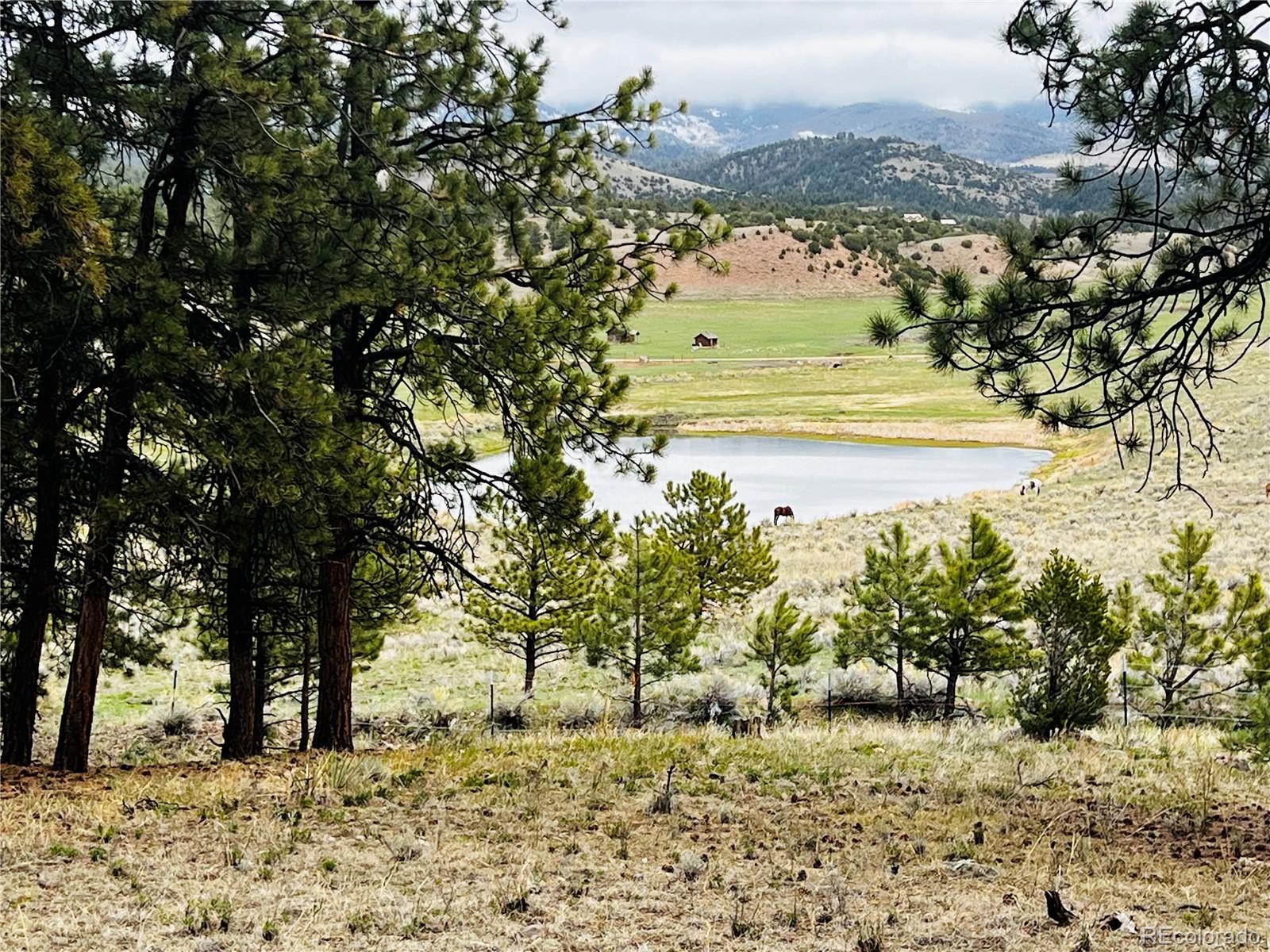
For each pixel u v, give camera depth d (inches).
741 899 307.4
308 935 271.7
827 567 1558.8
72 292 441.1
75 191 388.5
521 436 561.9
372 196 505.7
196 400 484.1
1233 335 350.6
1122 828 394.6
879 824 389.4
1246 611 780.6
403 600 744.3
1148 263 343.0
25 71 437.7
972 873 339.0
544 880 321.1
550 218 548.1
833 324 7052.2
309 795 412.8
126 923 275.7
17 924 269.3
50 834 349.7
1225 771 503.8
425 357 537.0
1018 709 663.8
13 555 529.7
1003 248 349.1
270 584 625.9
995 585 813.9
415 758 515.2
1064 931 283.1
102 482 498.9
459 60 523.2
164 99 460.8
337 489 517.3
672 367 5319.9
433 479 578.9
